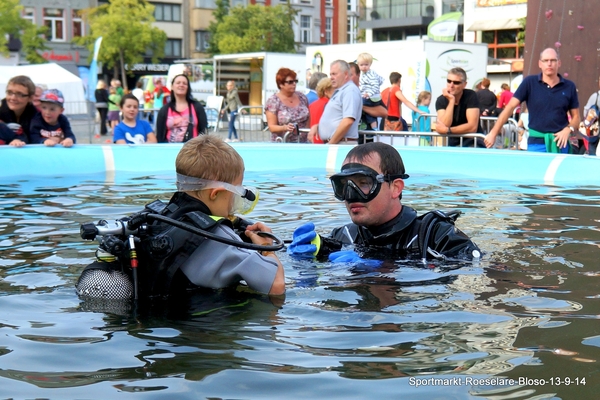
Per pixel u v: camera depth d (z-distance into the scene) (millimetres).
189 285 2930
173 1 49469
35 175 7516
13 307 2730
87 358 2197
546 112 7984
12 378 2039
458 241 3559
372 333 2414
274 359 2174
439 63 18000
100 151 7992
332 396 1899
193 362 2156
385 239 3682
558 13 11688
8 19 37844
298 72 25750
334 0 54844
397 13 42000
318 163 8359
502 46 33750
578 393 1877
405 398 1876
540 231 4324
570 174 7129
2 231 4336
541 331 2404
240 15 43562
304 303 2779
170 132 8875
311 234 3645
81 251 3756
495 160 7598
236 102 22516
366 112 11008
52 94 8062
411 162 8078
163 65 44031
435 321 2533
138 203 5500
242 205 3066
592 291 2939
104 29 41062
